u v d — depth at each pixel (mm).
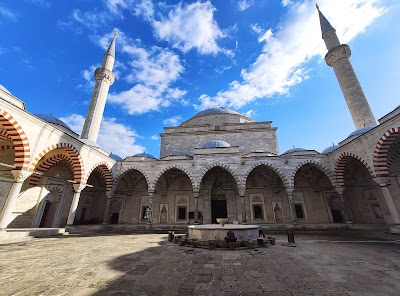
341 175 21500
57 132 16109
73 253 9156
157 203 27078
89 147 20078
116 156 31281
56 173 22047
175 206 26719
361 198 23062
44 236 15531
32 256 8547
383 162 16109
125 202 27562
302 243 11867
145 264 7203
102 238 14836
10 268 6727
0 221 12672
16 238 13383
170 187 27766
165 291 4820
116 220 27297
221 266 6914
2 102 12133
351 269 6520
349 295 4539
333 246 10766
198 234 11359
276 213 25328
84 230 20812
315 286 5086
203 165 23578
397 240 12602
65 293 4688
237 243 9977
